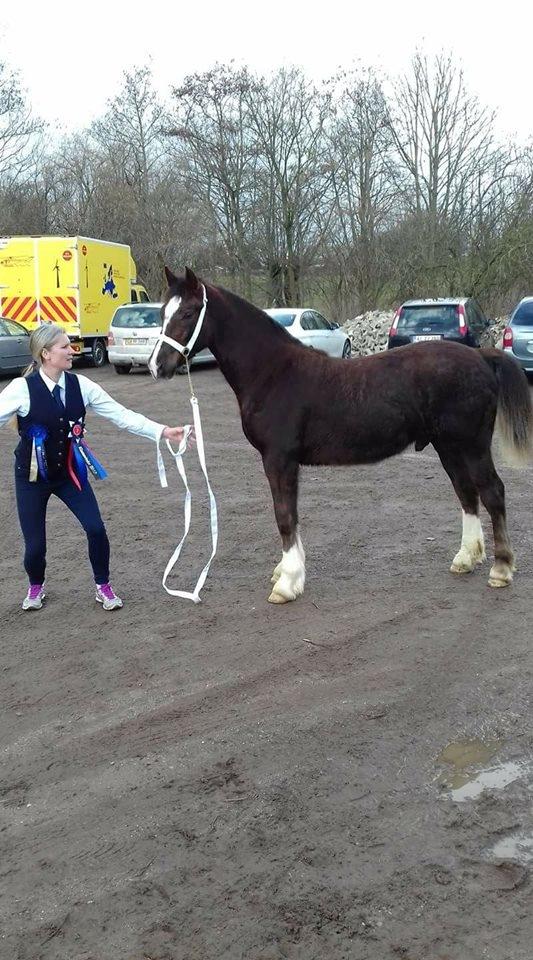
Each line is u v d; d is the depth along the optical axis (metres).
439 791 3.05
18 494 4.80
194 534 6.60
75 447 4.70
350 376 4.88
